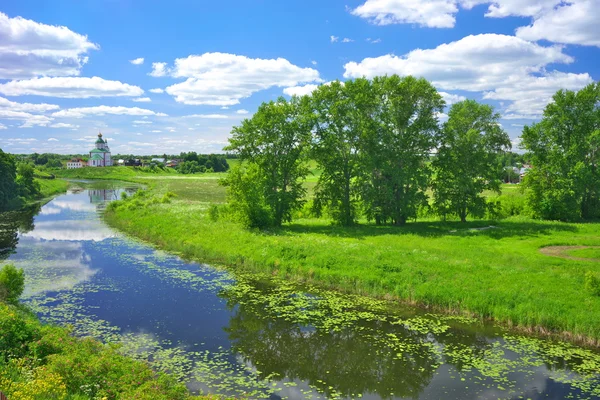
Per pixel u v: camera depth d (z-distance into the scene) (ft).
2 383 32.24
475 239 111.96
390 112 139.03
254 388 45.57
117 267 93.71
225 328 61.77
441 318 66.33
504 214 183.83
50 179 402.31
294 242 103.45
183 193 284.61
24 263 95.76
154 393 35.42
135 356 51.67
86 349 44.96
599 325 57.16
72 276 85.92
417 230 128.98
